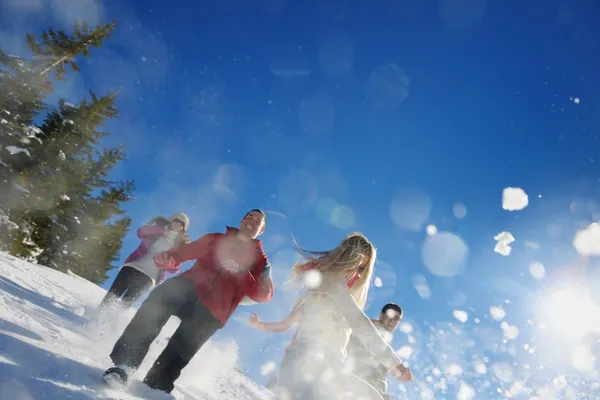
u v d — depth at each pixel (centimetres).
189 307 293
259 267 321
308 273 230
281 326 262
